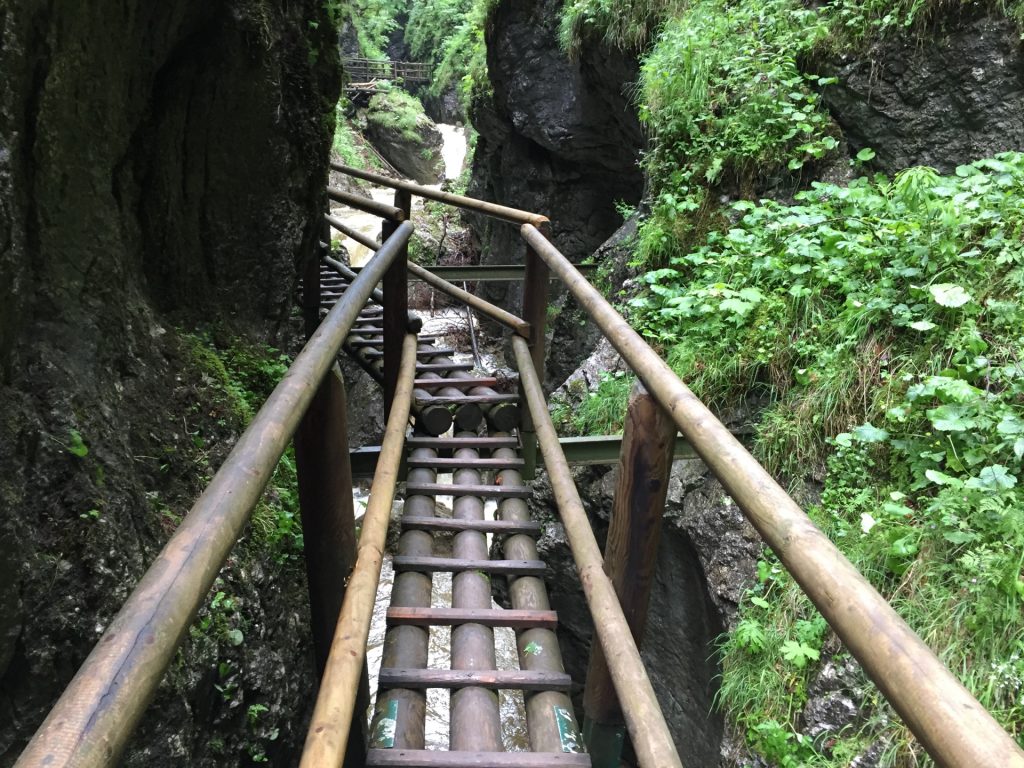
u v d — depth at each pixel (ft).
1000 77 14.73
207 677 8.00
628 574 6.35
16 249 5.95
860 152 15.97
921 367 11.59
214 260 11.66
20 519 5.82
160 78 9.84
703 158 17.28
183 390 9.86
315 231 15.21
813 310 13.28
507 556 9.60
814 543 3.09
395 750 6.26
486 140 41.11
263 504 10.66
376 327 17.76
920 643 2.41
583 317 23.76
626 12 23.71
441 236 52.03
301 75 13.28
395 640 7.68
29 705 5.98
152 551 7.70
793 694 10.21
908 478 10.85
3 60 5.94
